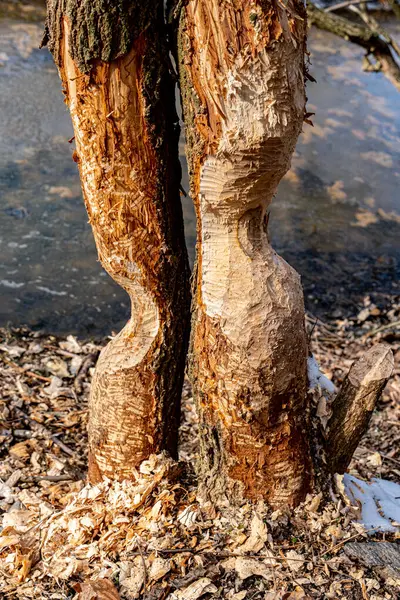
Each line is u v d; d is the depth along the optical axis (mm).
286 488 2520
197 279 2363
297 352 2350
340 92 9125
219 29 1934
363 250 6129
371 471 3645
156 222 2314
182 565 2377
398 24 10445
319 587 2320
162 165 2256
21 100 7969
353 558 2439
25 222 5949
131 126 2156
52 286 5254
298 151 7699
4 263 5434
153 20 2062
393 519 2758
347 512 2637
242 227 2232
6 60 8836
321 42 10539
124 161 2197
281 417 2406
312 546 2467
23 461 3365
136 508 2570
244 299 2271
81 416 3850
